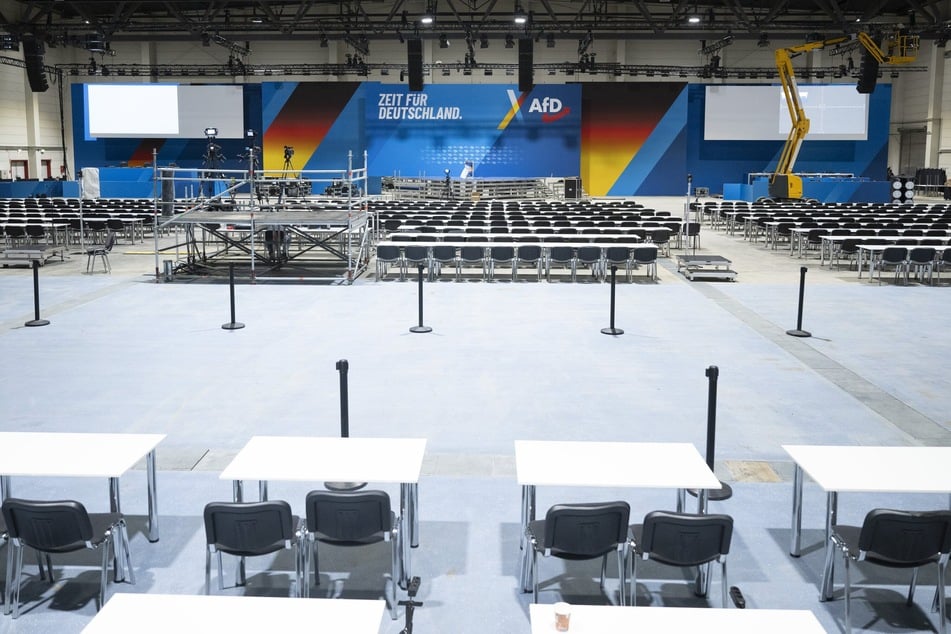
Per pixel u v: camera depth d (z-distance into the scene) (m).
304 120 41.62
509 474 6.98
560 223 21.22
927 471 5.11
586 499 6.46
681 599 5.06
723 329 12.65
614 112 42.41
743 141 44.53
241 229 20.06
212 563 5.49
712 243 25.27
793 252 22.64
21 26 31.69
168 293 15.77
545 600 5.04
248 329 12.56
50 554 5.39
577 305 14.57
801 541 5.79
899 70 43.50
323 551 5.68
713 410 6.56
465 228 19.67
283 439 5.61
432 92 41.12
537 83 43.78
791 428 8.16
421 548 5.70
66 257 21.16
